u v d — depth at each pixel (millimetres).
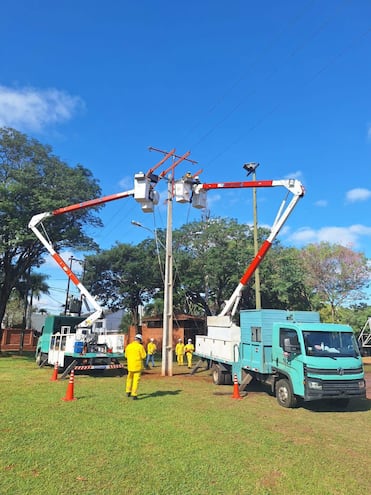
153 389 13742
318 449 7125
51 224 26938
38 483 5258
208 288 34719
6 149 24875
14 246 26578
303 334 11305
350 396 10617
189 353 22359
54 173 26547
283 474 5824
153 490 5145
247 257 30703
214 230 32625
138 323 42438
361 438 8031
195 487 5281
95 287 39344
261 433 8086
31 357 29781
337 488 5406
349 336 11633
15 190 24016
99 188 28125
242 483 5457
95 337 18328
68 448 6723
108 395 12141
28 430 7812
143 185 17203
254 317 13406
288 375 11359
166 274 18906
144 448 6816
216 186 17531
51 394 12141
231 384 15523
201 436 7652
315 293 36469
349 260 36031
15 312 59594
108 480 5426
